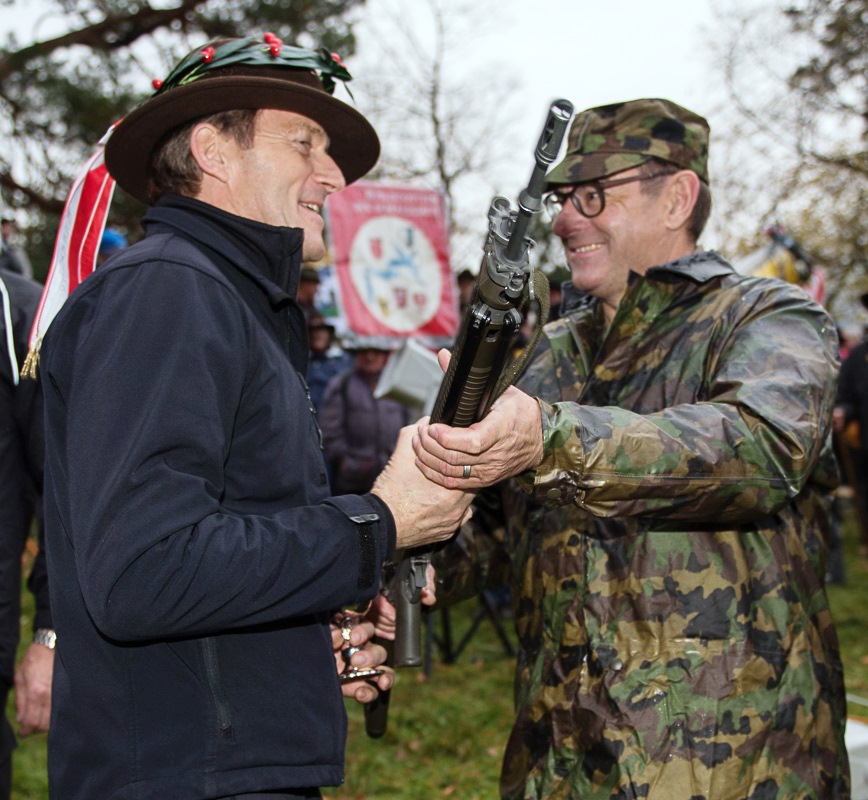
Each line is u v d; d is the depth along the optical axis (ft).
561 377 6.95
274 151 5.55
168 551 4.15
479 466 4.87
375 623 6.49
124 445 4.25
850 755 8.36
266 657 4.83
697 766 5.55
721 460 5.11
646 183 6.59
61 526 4.90
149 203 6.36
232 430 4.72
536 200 4.03
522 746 6.28
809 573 6.15
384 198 20.93
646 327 6.26
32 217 37.63
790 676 5.77
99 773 4.58
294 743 4.79
